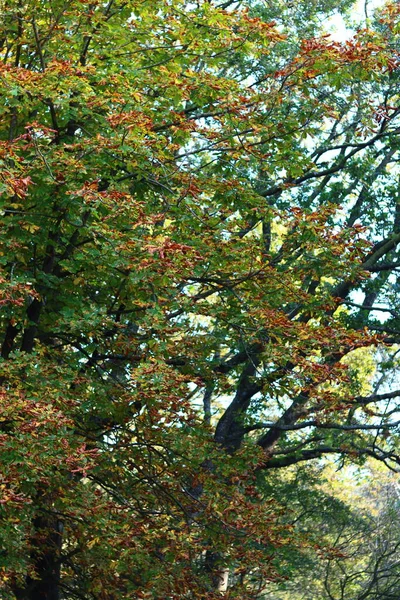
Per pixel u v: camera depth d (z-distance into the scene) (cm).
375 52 1230
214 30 1259
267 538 1260
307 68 1245
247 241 1283
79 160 1082
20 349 1245
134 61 1255
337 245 1270
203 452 1280
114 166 1180
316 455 2283
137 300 1154
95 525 1137
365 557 3011
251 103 1292
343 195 2130
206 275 1288
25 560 1237
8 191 971
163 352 1149
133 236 1117
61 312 1112
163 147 1249
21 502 984
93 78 1183
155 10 1274
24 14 1215
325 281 2228
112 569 1297
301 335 1219
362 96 1898
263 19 1977
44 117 1248
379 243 2209
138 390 1048
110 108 1173
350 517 2948
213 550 1311
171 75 1222
